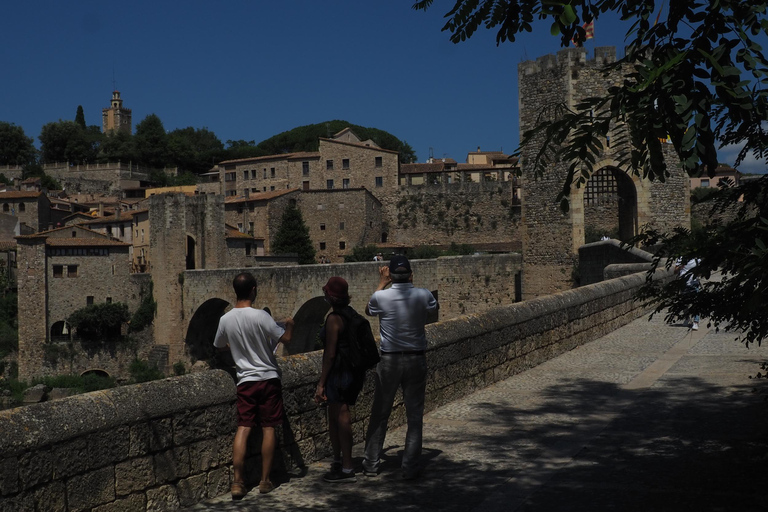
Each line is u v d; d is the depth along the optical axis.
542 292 45.59
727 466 7.64
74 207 123.81
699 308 7.24
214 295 71.50
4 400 69.06
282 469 8.17
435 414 10.81
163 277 77.25
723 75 5.18
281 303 59.56
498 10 6.29
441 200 102.38
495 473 7.92
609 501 6.84
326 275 56.38
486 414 10.66
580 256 42.34
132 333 77.62
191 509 7.04
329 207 103.56
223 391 7.53
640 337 17.47
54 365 74.88
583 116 6.19
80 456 6.25
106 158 162.38
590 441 8.94
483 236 99.50
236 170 123.56
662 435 8.98
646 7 5.73
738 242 6.15
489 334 12.84
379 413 8.02
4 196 108.44
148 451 6.81
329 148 112.69
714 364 13.35
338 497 7.35
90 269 77.94
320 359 8.87
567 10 5.32
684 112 5.33
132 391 6.80
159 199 77.94
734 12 5.36
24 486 5.85
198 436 7.28
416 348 7.95
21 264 75.25
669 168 42.50
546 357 14.99
